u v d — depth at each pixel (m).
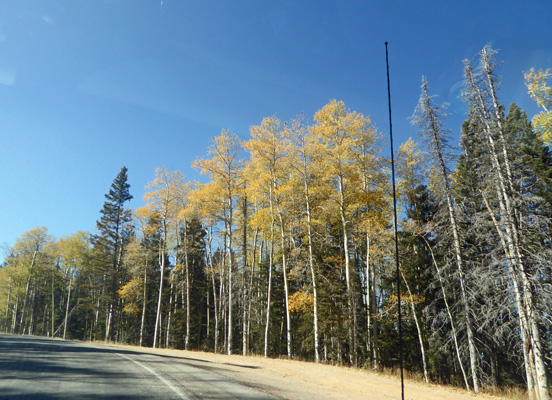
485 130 16.42
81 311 52.06
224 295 29.12
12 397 5.74
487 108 16.64
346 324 22.52
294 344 32.34
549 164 20.70
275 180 22.19
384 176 21.27
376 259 22.23
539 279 13.95
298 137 21.86
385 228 20.67
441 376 25.72
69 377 7.59
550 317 13.78
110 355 12.16
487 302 16.12
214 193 24.02
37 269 49.78
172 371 9.65
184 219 30.97
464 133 19.70
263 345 31.38
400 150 24.28
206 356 18.31
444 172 18.75
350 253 26.17
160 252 35.09
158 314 30.14
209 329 40.50
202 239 37.28
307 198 21.47
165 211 30.36
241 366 13.95
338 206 21.23
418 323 21.97
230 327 22.34
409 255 24.70
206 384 8.17
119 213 43.25
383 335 25.47
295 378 11.88
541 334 14.00
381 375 14.86
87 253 42.25
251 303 29.16
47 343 16.19
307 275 22.02
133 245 37.25
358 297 23.17
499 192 15.71
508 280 14.86
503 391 15.29
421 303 23.77
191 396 6.70
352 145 20.45
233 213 28.36
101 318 50.25
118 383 7.34
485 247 19.17
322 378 12.53
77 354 11.73
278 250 29.97
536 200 14.91
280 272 32.16
